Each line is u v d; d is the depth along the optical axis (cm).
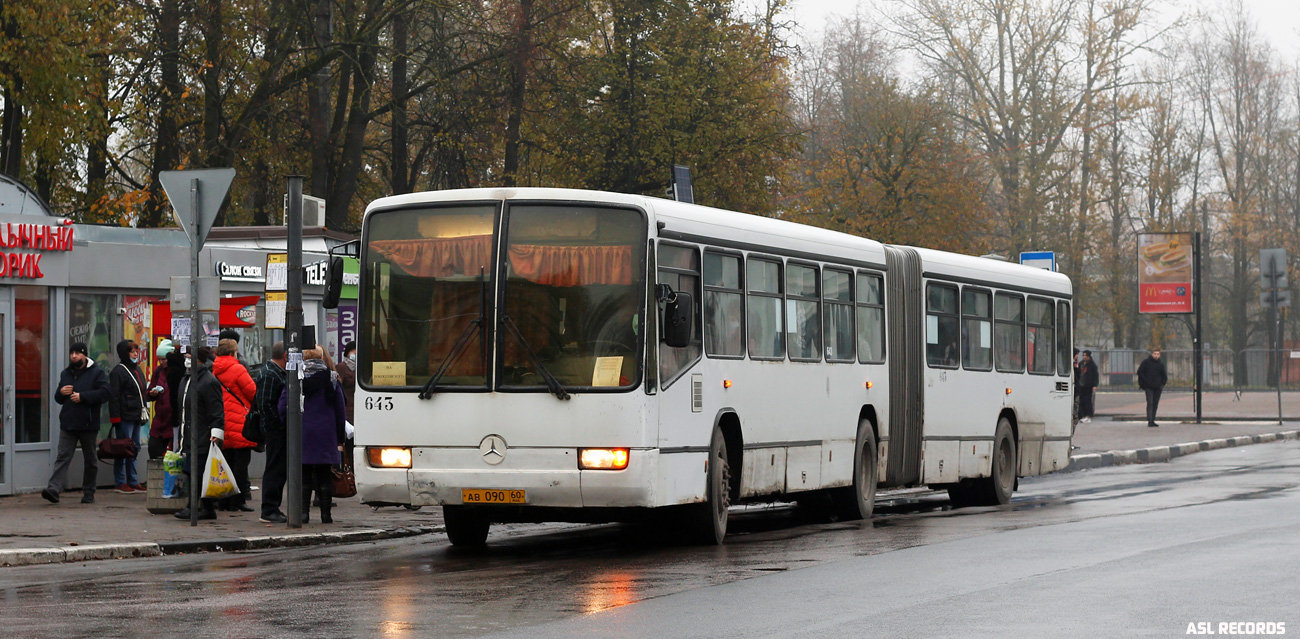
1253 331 9438
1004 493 2484
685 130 4859
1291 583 1220
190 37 3891
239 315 2481
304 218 1998
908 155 6656
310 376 1975
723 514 1708
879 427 2134
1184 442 3944
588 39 4734
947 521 1975
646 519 1689
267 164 4331
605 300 1559
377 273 1619
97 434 2484
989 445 2441
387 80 4547
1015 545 1566
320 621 1077
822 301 1980
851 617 1066
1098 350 7738
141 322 2577
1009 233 7869
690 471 1628
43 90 3250
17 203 2448
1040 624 1020
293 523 1923
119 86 4138
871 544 1628
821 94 8500
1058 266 7762
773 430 1833
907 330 2228
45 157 3444
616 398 1537
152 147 4525
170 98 4022
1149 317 9181
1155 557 1417
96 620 1098
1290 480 2611
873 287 2136
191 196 1895
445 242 1602
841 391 2020
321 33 3950
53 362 2419
